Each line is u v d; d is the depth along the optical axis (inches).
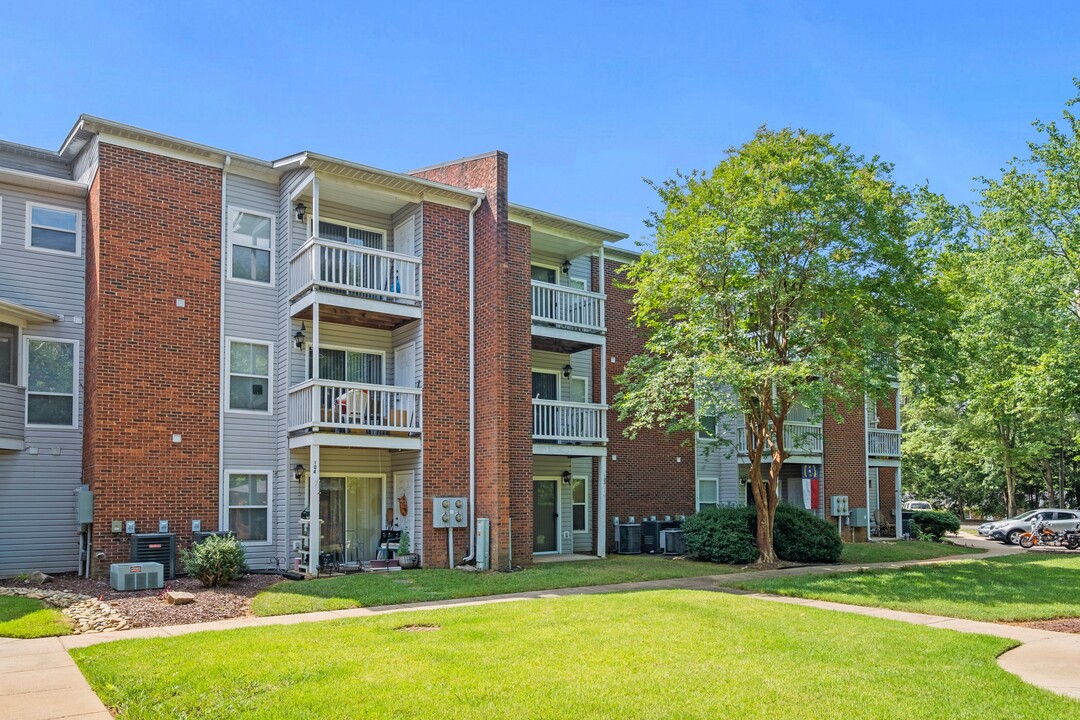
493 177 741.3
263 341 685.3
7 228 620.1
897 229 706.8
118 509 593.0
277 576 603.2
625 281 950.4
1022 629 437.1
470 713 262.1
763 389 760.3
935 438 1642.5
